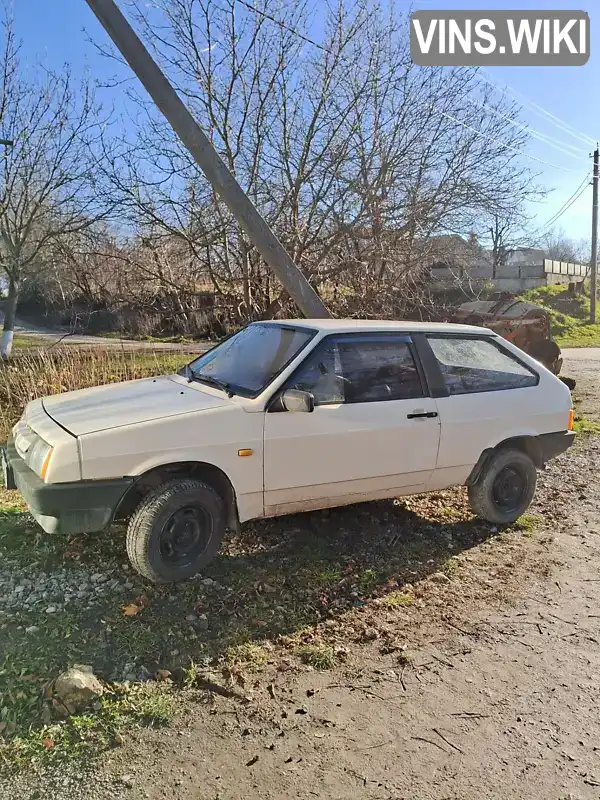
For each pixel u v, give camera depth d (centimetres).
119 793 231
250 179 1116
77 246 1252
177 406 387
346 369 432
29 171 1384
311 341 425
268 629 346
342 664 320
